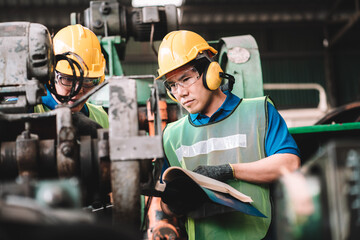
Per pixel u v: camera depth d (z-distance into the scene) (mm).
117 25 3234
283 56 12250
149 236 2256
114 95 1404
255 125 2084
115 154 1369
